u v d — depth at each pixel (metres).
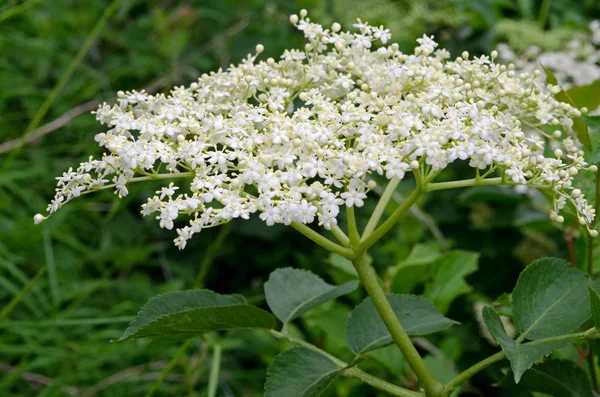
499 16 0.88
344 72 0.47
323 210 0.39
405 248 0.67
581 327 0.48
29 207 0.82
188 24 1.00
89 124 0.90
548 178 0.41
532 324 0.42
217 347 0.58
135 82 1.00
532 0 0.94
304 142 0.41
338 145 0.41
